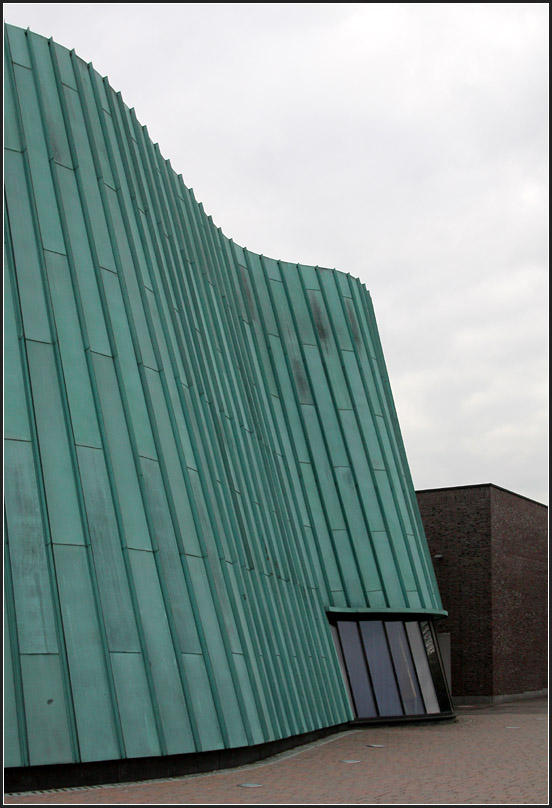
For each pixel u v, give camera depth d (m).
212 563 19.62
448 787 15.16
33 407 16.75
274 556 25.88
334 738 26.25
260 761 19.62
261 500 26.42
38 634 14.92
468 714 38.25
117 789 14.15
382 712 30.88
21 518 15.62
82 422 17.44
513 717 35.78
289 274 38.19
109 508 17.11
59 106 20.89
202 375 23.73
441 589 47.69
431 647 34.38
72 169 20.38
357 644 31.86
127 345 19.59
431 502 49.12
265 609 22.78
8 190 18.52
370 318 41.12
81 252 19.42
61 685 14.80
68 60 22.02
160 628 16.95
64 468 16.73
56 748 14.20
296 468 33.62
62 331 17.97
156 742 15.60
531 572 52.84
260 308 36.12
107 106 23.03
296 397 35.34
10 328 17.20
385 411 38.16
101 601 15.98
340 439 35.25
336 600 31.91
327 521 33.50
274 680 21.62
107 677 15.46
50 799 12.78
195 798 13.18
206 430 22.64
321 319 37.72
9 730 13.90
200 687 17.28
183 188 29.41
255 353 33.88
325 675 27.75
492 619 46.22
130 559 16.92
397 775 17.02
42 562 15.56
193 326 24.36
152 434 19.25
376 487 35.00
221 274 31.58
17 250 18.03
